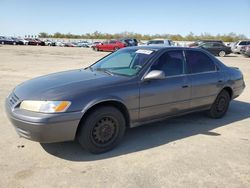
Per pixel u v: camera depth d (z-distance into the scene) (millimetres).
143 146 4062
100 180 3100
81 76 4152
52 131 3287
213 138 4461
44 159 3559
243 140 4406
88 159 3596
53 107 3281
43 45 51406
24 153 3707
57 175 3182
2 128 4602
